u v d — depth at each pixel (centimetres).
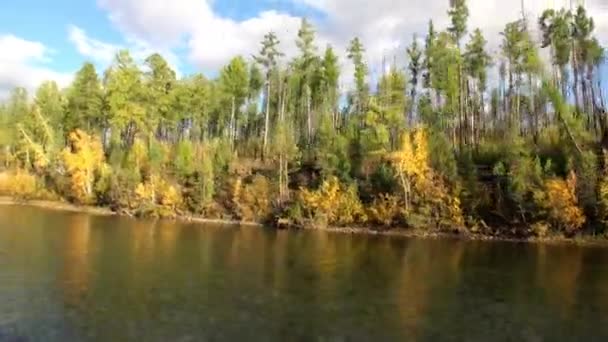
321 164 7225
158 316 2377
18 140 10888
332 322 2380
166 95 9919
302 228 6662
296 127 9794
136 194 7838
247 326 2278
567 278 3484
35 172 10269
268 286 3073
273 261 3966
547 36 7900
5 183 9725
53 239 4647
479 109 8588
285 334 2192
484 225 5994
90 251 4066
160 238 5119
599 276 3575
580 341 2198
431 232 6144
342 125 9462
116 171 8381
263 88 10569
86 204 8594
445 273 3619
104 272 3281
